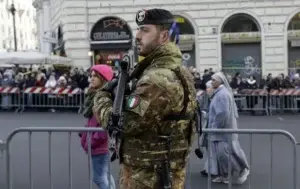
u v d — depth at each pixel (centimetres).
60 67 2608
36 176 830
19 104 2053
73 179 810
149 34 301
